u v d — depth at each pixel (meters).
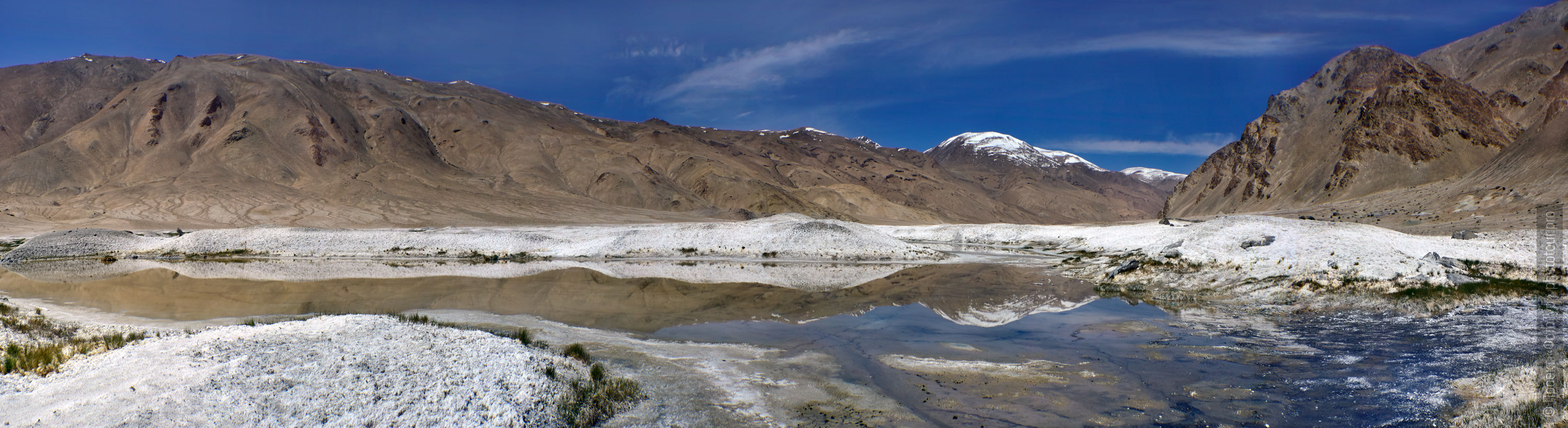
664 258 42.09
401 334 12.64
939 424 9.11
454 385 9.55
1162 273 24.36
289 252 45.75
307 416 8.28
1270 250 23.45
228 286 27.95
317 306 21.45
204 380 9.26
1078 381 11.19
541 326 17.16
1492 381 9.55
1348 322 15.90
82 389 9.11
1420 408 8.98
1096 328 16.23
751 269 35.38
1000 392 10.59
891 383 11.21
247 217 93.44
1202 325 16.20
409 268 37.09
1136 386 10.80
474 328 16.00
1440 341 13.04
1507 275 20.08
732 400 10.23
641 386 10.80
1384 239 24.41
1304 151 117.56
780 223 47.25
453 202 112.69
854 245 43.34
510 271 34.78
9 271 36.62
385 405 8.72
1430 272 19.27
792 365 12.46
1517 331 13.49
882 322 17.67
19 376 9.88
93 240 48.34
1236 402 9.79
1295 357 12.48
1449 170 90.62
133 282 29.73
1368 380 10.52
